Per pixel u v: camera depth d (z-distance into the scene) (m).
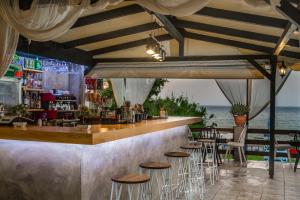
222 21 5.88
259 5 3.25
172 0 3.46
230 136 9.91
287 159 9.67
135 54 8.43
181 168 6.41
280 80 9.38
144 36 7.76
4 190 3.80
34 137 3.37
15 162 3.74
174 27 6.67
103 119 5.15
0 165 3.82
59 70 8.14
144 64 8.36
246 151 9.54
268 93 9.80
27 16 4.31
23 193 3.72
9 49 4.89
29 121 4.32
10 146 3.77
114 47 8.26
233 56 7.79
